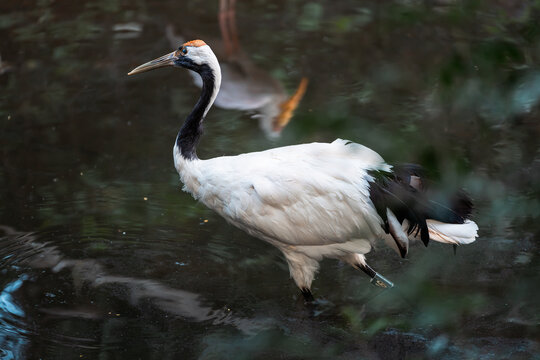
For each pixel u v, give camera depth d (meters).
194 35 16.64
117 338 7.88
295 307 8.48
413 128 11.98
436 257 9.37
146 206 10.81
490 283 8.68
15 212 10.58
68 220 10.41
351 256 8.49
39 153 12.23
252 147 12.21
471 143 11.58
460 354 7.43
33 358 7.48
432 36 15.50
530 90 6.15
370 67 14.89
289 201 7.99
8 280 8.95
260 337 7.89
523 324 7.86
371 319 8.17
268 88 13.98
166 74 14.95
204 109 8.85
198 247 9.80
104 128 13.01
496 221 9.96
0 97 14.00
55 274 9.12
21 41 16.30
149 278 9.07
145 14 17.88
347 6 18.17
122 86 14.46
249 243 9.94
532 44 6.87
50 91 14.29
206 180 8.50
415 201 7.81
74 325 8.10
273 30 17.02
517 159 11.21
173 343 7.80
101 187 11.28
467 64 6.14
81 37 16.55
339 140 8.36
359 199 7.87
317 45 16.19
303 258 8.46
